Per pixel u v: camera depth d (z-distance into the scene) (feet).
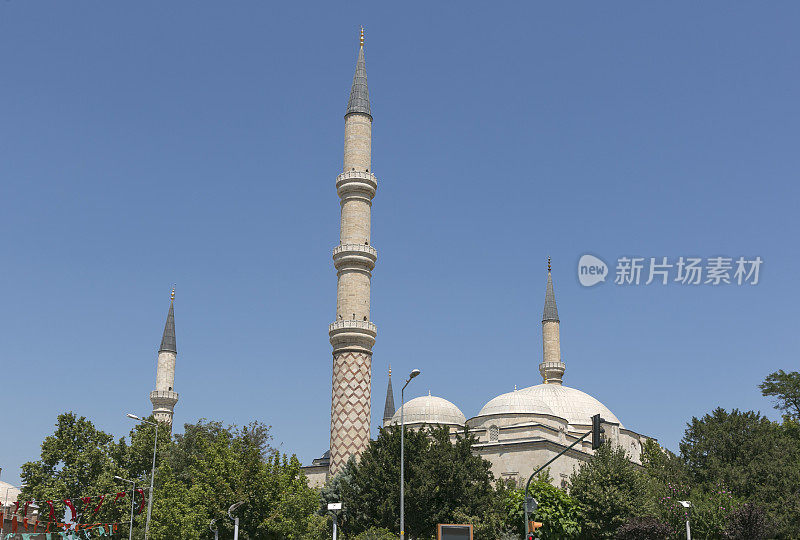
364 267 302.04
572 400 350.23
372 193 311.68
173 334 421.59
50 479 279.90
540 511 223.30
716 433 263.70
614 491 227.40
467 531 157.07
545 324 408.87
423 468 217.97
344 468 266.98
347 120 316.81
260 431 368.68
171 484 221.46
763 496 239.91
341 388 286.66
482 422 309.01
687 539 202.80
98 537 268.62
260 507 210.59
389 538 200.23
